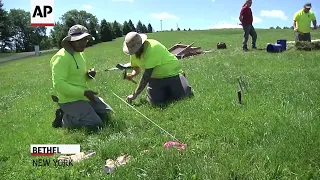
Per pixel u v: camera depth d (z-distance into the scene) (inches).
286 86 312.3
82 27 265.4
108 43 2171.5
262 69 429.4
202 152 185.6
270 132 198.7
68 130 261.6
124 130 248.5
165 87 307.3
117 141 218.4
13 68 1162.0
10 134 262.7
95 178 177.2
